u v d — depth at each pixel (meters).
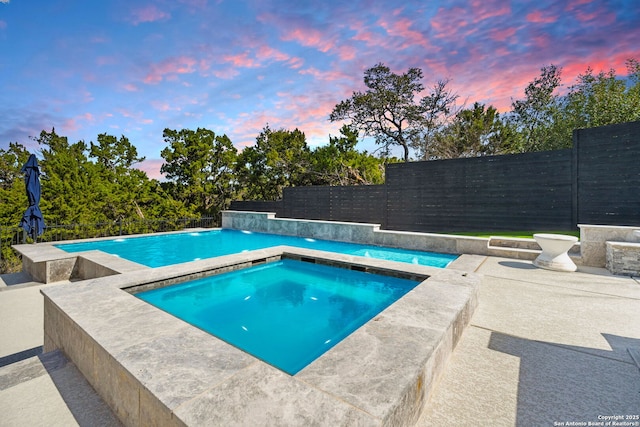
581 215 8.88
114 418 2.26
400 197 12.77
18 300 6.11
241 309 4.91
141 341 2.51
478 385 2.53
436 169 11.76
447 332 2.82
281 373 2.04
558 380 2.59
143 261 9.55
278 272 6.75
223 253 10.75
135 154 29.03
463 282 4.31
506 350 3.13
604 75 16.22
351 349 2.37
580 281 5.72
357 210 14.38
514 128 21.41
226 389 1.84
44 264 7.25
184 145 21.72
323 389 1.85
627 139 8.13
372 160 22.92
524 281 5.75
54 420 2.23
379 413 1.62
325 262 6.51
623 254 6.15
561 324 3.79
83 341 2.79
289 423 1.55
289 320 4.52
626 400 2.31
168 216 18.84
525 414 2.17
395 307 3.31
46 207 14.13
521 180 9.96
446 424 2.07
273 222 14.68
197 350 2.36
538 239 6.86
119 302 3.46
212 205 23.05
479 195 10.79
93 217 15.43
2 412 2.31
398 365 2.13
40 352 4.14
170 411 1.64
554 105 19.42
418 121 22.84
